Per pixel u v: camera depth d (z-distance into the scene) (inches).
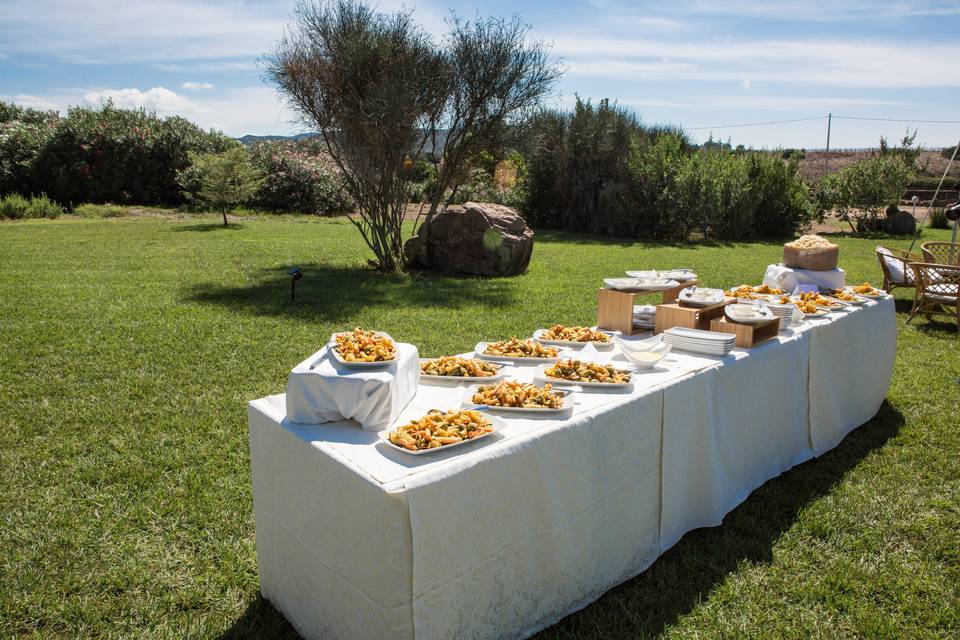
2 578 112.0
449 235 478.9
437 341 278.2
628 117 831.7
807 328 162.6
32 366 229.9
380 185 463.2
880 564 120.9
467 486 85.0
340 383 94.8
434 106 448.5
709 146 880.9
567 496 100.5
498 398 106.3
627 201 761.0
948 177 1155.9
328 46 426.9
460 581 86.4
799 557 122.8
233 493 143.1
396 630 80.7
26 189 983.6
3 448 163.9
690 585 113.9
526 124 481.4
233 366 235.3
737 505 140.1
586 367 121.9
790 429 158.7
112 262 481.1
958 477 157.3
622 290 170.2
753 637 101.0
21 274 418.3
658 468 119.2
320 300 362.3
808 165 1406.3
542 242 704.4
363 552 82.4
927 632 102.5
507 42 456.8
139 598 108.6
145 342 264.5
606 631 100.9
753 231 781.9
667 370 128.0
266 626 101.8
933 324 324.5
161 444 167.6
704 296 163.9
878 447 175.3
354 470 82.1
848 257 576.1
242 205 971.3
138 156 986.7
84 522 130.6
